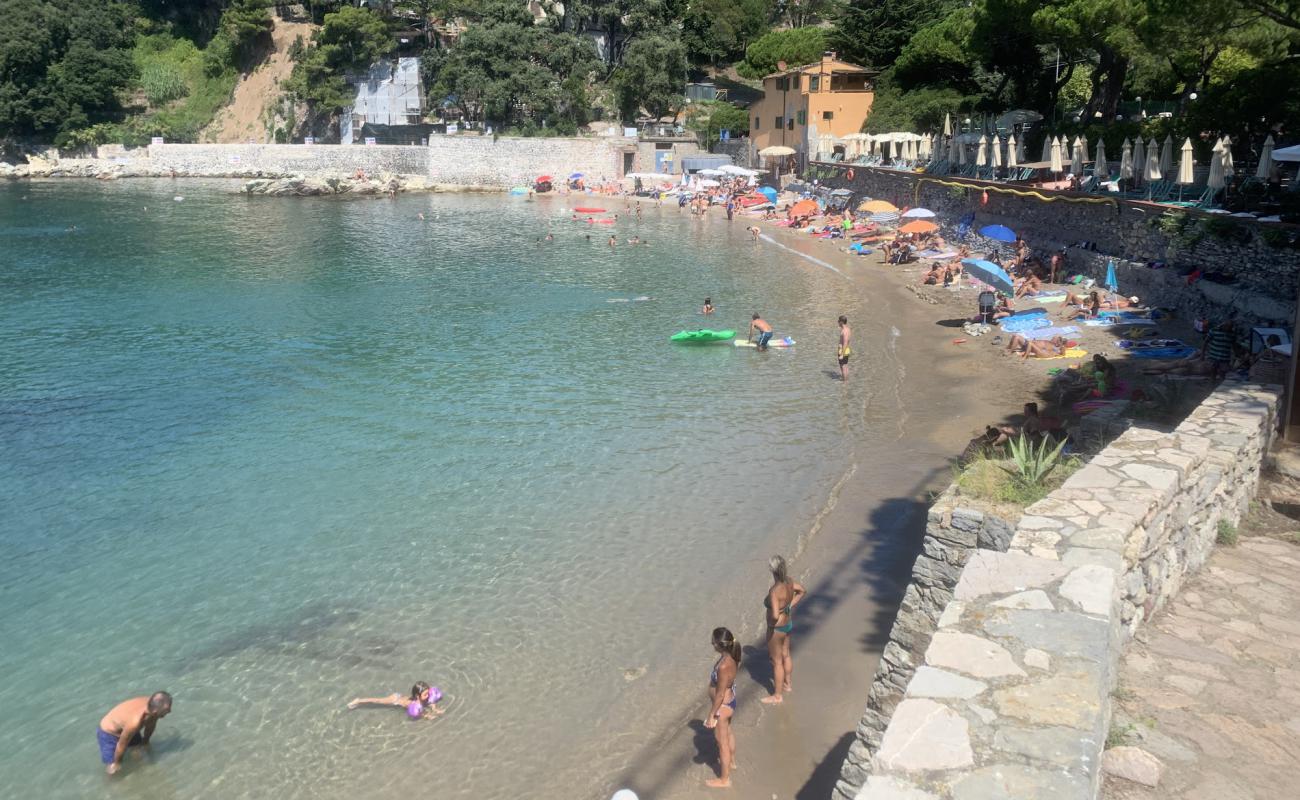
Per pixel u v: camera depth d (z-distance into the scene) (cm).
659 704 1345
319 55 11069
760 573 1703
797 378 2959
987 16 5262
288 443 2477
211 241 6581
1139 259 3497
